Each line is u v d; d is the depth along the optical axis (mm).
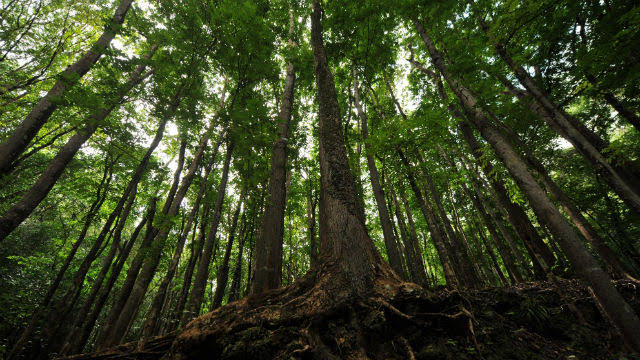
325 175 4957
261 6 6094
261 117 4594
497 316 3996
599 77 3996
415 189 7941
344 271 3885
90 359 3887
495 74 5422
